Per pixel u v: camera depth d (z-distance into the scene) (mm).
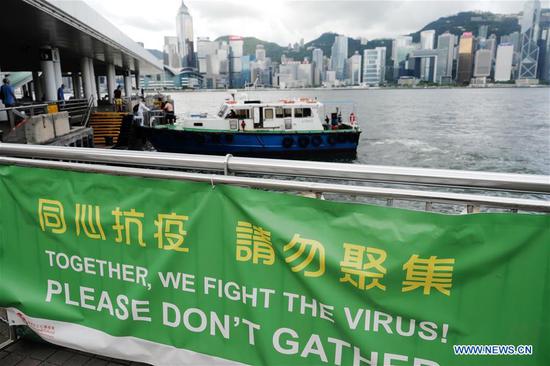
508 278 1520
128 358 2139
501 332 1562
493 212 1509
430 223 1561
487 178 1498
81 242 2119
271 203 1745
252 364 1935
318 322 1777
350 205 1640
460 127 46438
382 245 1619
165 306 2027
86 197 2062
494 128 45344
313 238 1704
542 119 56750
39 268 2252
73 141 16172
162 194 1917
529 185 1450
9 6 13602
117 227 2023
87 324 2193
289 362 1857
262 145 21312
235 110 21406
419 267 1591
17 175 2189
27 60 33188
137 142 24375
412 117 61000
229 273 1880
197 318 1987
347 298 1698
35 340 2387
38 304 2262
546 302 1504
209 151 21109
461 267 1552
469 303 1571
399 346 1669
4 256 2324
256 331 1879
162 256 1975
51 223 2164
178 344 2041
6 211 2266
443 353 1628
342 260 1676
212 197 1841
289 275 1780
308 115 22188
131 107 30219
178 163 1877
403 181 1597
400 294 1629
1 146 2197
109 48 26438
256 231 1787
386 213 1604
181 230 1916
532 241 1478
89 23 19141
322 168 1681
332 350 1779
